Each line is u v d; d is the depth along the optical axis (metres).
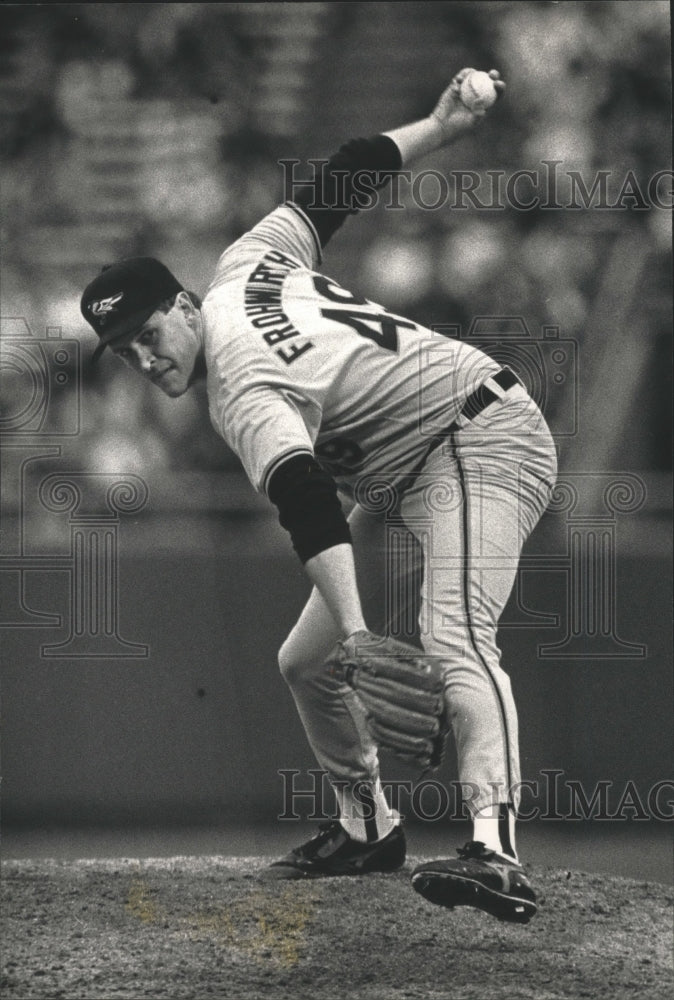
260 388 9.48
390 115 18.28
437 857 13.80
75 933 10.63
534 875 13.11
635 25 18.11
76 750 16.05
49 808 15.95
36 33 17.19
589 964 10.24
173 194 17.28
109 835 15.80
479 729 9.41
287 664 10.95
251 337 9.72
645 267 17.86
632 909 11.91
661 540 16.78
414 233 17.77
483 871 8.84
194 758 16.09
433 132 11.72
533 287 17.69
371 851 12.03
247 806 15.98
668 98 18.05
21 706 16.05
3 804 16.00
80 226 17.00
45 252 16.88
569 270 17.80
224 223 17.38
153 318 10.21
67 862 13.10
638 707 16.36
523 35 18.34
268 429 9.20
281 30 17.94
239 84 17.77
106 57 17.34
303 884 11.91
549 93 18.12
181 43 17.55
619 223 17.92
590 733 16.34
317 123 18.09
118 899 11.53
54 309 16.80
